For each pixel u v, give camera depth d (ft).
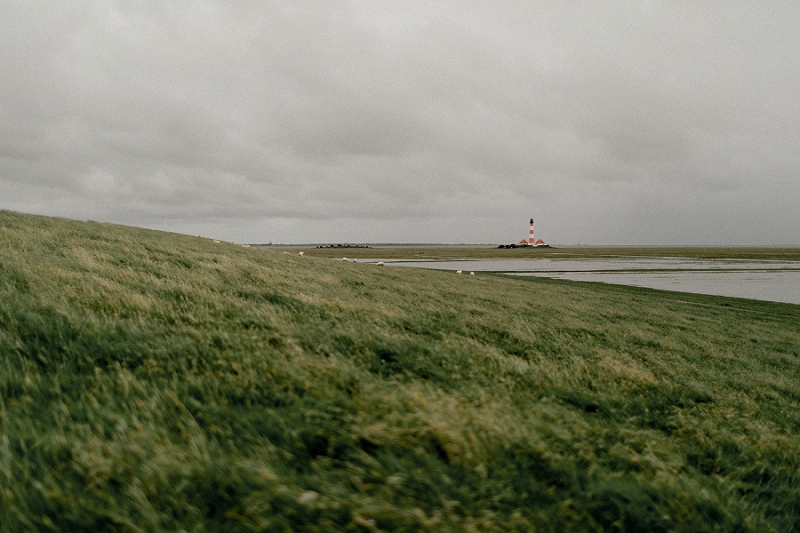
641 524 10.77
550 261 410.52
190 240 107.76
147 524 8.07
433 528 8.99
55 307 18.94
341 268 96.37
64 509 8.21
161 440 10.64
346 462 10.90
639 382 25.48
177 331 19.15
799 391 31.86
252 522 8.54
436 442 12.35
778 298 150.82
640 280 213.66
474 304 57.62
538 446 12.98
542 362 26.55
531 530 9.71
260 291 35.32
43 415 11.20
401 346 23.48
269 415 12.66
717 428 19.57
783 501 13.70
